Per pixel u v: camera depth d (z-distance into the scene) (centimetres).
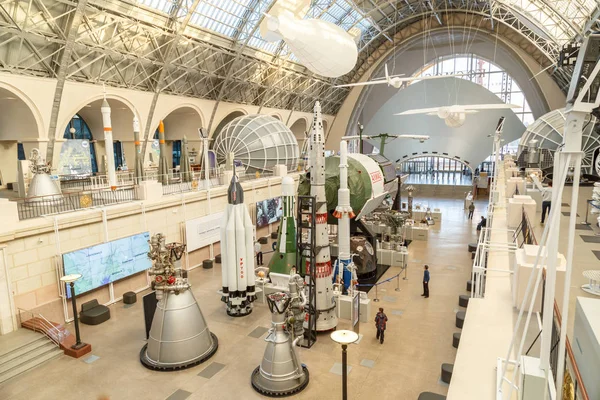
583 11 3550
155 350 1562
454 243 3272
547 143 3684
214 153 3750
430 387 1411
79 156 3559
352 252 2486
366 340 1744
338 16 4994
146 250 2328
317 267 1788
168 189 2778
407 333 1798
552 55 4981
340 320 1941
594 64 467
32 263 1792
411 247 3181
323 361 1588
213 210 2895
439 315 1972
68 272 1903
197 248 2714
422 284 2386
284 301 1413
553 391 616
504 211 2411
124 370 1540
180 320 1563
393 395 1369
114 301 2177
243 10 3788
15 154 3250
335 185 2434
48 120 2806
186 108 4191
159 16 3175
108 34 2962
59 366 1570
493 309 1105
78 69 2852
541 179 3084
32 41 2556
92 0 2673
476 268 1263
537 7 4084
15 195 2783
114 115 3644
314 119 1748
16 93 2573
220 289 2339
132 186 2408
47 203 2205
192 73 3841
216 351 1664
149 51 3328
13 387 1437
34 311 1802
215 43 3800
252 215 3344
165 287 1553
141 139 3628
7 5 2373
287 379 1384
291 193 2208
